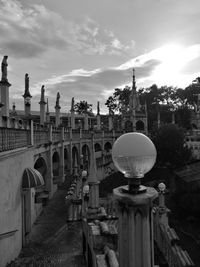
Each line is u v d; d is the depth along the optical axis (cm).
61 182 2931
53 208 2114
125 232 329
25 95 2405
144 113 6744
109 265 640
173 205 3209
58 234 1538
